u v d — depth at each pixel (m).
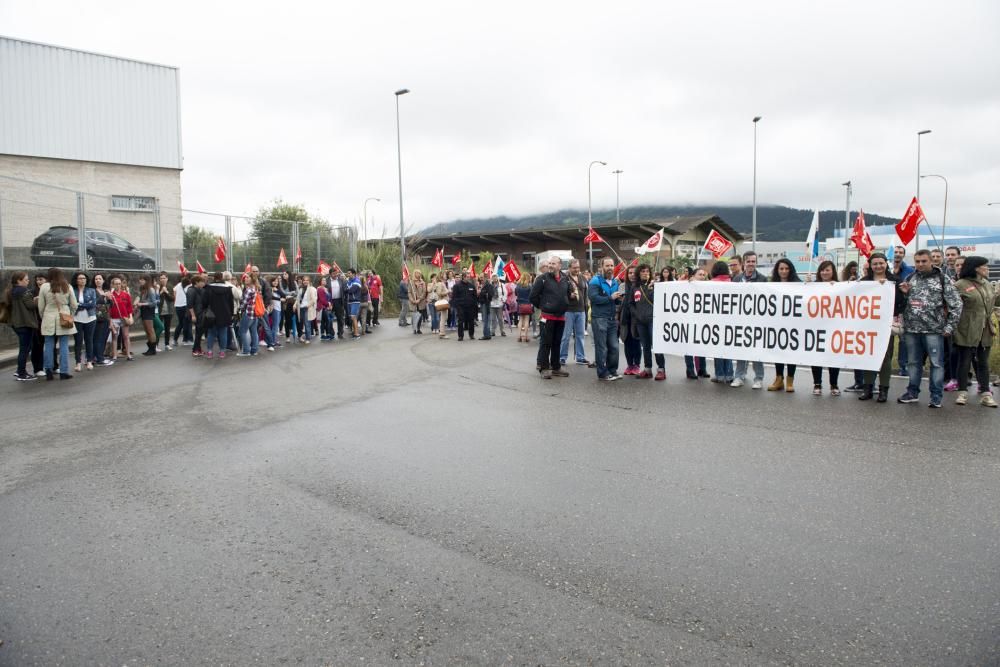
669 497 5.09
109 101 27.59
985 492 5.11
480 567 3.97
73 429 7.53
